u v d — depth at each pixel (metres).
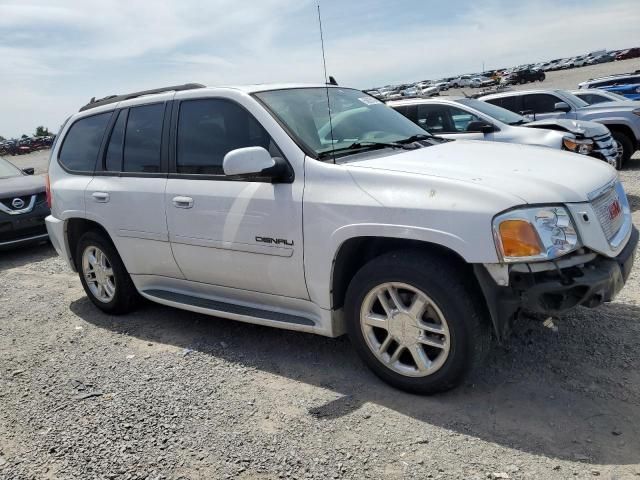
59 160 5.35
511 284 2.84
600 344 3.67
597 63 77.81
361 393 3.37
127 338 4.58
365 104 4.51
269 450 2.88
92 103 5.38
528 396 3.15
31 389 3.81
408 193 3.08
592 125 8.59
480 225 2.83
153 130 4.43
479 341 3.01
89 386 3.77
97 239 4.92
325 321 3.52
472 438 2.82
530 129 8.01
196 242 4.04
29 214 8.30
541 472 2.53
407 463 2.68
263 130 3.73
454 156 3.57
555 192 2.93
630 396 3.07
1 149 58.28
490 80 65.50
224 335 4.45
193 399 3.46
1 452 3.09
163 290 4.63
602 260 3.01
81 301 5.75
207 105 4.09
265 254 3.65
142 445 3.02
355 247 3.38
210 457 2.86
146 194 4.33
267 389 3.52
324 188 3.37
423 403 3.19
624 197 3.63
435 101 8.70
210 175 3.97
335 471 2.67
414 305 3.12
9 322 5.27
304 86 4.34
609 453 2.62
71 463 2.92
